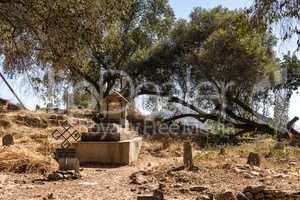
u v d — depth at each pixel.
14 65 9.17
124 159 18.56
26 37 8.89
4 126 25.56
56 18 8.21
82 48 8.81
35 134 23.72
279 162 16.66
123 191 10.27
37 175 13.25
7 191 10.09
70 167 13.37
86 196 9.57
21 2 8.09
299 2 9.17
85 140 19.66
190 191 9.75
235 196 8.73
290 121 33.12
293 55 9.98
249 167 13.02
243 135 35.12
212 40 32.56
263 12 9.55
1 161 14.02
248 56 31.72
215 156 17.73
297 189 9.30
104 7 8.70
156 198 8.24
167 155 21.78
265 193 8.62
